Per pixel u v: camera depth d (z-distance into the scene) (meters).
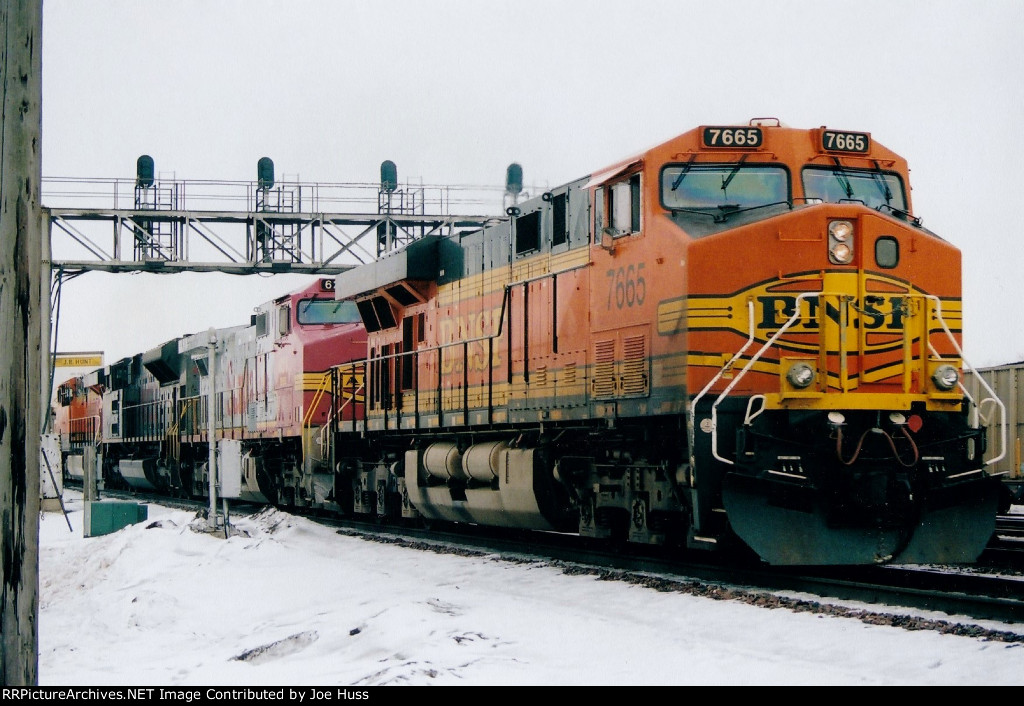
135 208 31.30
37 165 6.79
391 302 21.58
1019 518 20.17
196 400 35.44
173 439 37.00
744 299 11.93
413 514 20.73
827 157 13.05
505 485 16.30
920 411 11.71
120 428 46.22
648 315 12.86
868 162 13.21
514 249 16.69
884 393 11.75
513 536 18.67
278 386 27.25
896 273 12.12
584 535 14.92
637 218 13.22
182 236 31.38
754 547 11.06
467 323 18.41
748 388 11.85
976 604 9.51
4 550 6.65
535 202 16.14
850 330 11.88
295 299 26.19
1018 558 13.75
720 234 12.01
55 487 28.16
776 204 12.66
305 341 25.42
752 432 11.38
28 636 6.74
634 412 13.15
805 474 11.41
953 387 11.93
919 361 12.09
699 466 11.66
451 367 18.95
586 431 14.91
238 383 31.11
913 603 10.09
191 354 36.38
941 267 12.38
